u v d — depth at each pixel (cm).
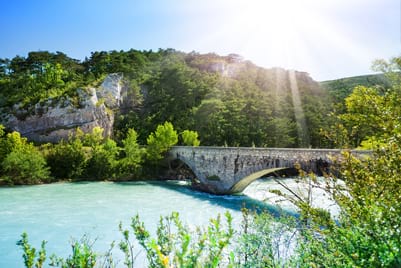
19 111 7075
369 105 566
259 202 3127
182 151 4803
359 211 460
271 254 614
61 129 6988
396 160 474
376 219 400
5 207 2777
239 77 12431
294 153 2739
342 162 578
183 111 8669
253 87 10650
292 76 12462
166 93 9769
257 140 7331
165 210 2705
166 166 5622
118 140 7719
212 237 329
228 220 431
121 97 9081
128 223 2241
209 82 10512
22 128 6944
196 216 2442
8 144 4975
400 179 461
